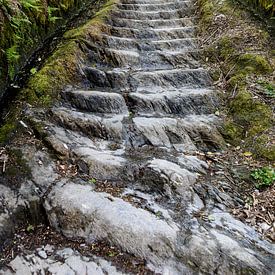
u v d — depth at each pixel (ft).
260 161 14.42
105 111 16.46
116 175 12.98
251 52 19.93
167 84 19.08
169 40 23.04
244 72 18.81
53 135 14.16
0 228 10.68
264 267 9.96
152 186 12.60
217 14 24.64
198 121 16.39
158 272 9.71
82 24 23.61
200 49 22.45
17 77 16.48
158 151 14.73
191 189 12.64
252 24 22.18
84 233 10.85
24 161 12.79
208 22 24.48
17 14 15.80
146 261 9.99
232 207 12.29
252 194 12.89
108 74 18.67
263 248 10.73
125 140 15.12
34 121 14.64
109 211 11.18
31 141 13.78
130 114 16.58
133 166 13.34
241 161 14.58
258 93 17.26
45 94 16.21
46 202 11.64
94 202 11.54
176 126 15.83
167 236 10.45
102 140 15.03
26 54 17.52
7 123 14.37
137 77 18.98
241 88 17.88
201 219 11.54
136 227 10.65
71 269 9.78
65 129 14.92
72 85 17.72
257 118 16.11
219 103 17.79
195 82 19.47
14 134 13.91
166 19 26.50
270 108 16.33
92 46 20.25
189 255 10.03
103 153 13.98
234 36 21.54
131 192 12.40
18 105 15.33
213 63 21.02
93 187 12.35
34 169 12.62
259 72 18.62
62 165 13.19
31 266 9.89
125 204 11.61
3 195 11.57
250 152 14.92
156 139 15.26
